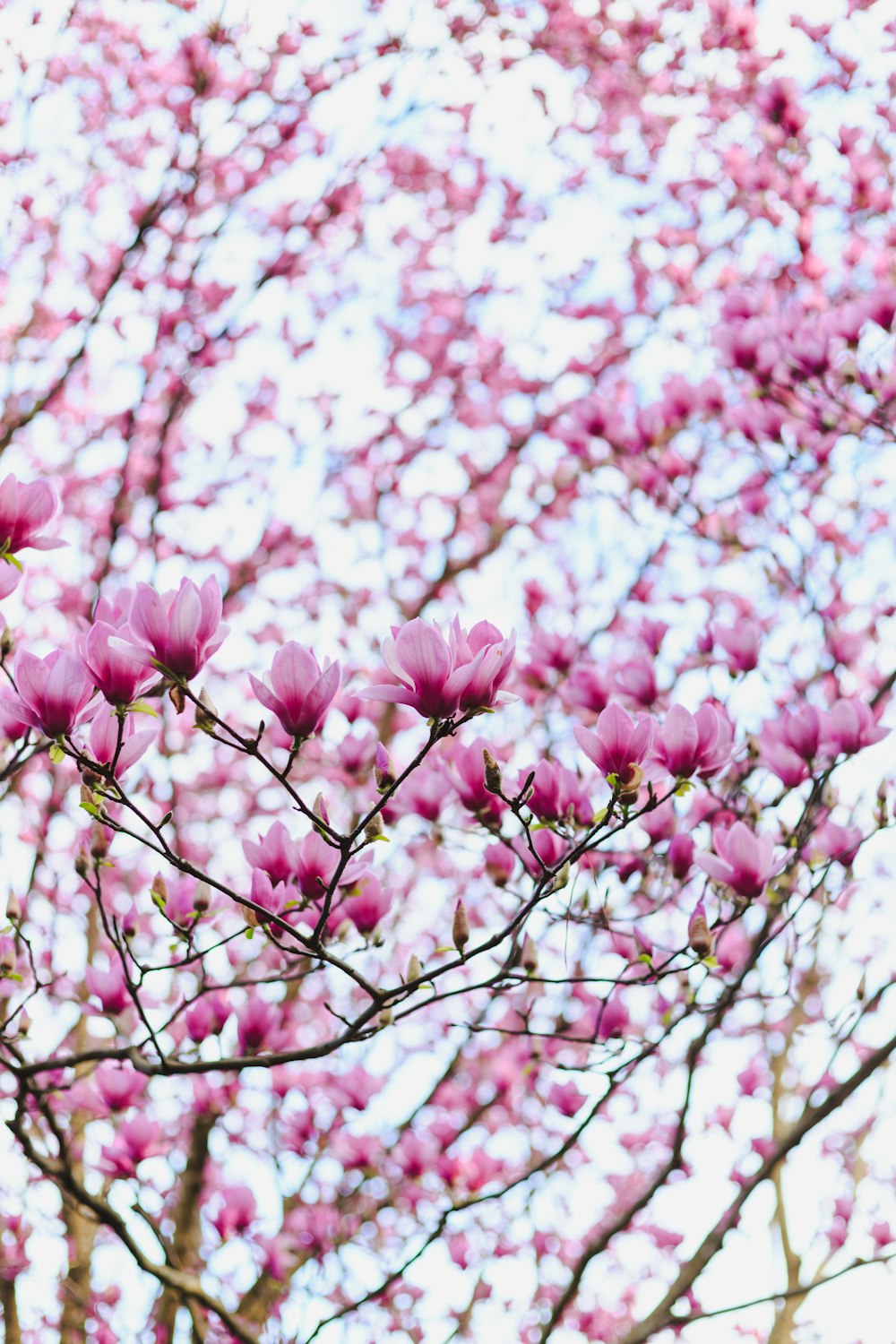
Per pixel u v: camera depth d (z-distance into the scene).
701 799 4.25
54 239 8.74
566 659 5.05
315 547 9.14
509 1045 6.59
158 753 6.80
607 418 6.35
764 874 3.20
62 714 2.50
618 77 8.83
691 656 6.51
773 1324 6.64
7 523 2.64
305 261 9.28
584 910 3.48
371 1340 6.56
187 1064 3.19
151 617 2.34
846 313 5.34
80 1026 5.52
